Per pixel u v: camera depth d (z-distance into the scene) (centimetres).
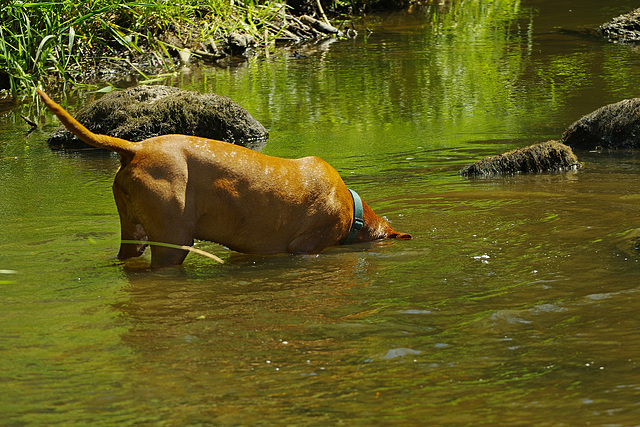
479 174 1031
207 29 2309
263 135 1331
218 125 1314
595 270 616
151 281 619
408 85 1747
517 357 450
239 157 682
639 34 2283
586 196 880
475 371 432
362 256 695
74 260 682
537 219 789
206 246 750
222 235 684
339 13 2972
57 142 1295
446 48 2227
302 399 400
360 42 2397
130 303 562
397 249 712
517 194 905
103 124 1321
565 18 2688
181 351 467
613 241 695
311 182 715
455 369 436
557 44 2222
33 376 431
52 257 690
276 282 619
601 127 1193
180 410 388
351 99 1622
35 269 652
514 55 2077
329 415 381
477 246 705
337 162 1124
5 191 965
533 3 3125
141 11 2117
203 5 2309
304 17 2603
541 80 1741
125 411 388
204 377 429
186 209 649
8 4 1700
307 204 710
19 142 1314
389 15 2975
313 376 429
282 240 709
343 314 535
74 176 1058
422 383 417
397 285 601
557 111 1434
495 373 429
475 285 593
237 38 2286
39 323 518
